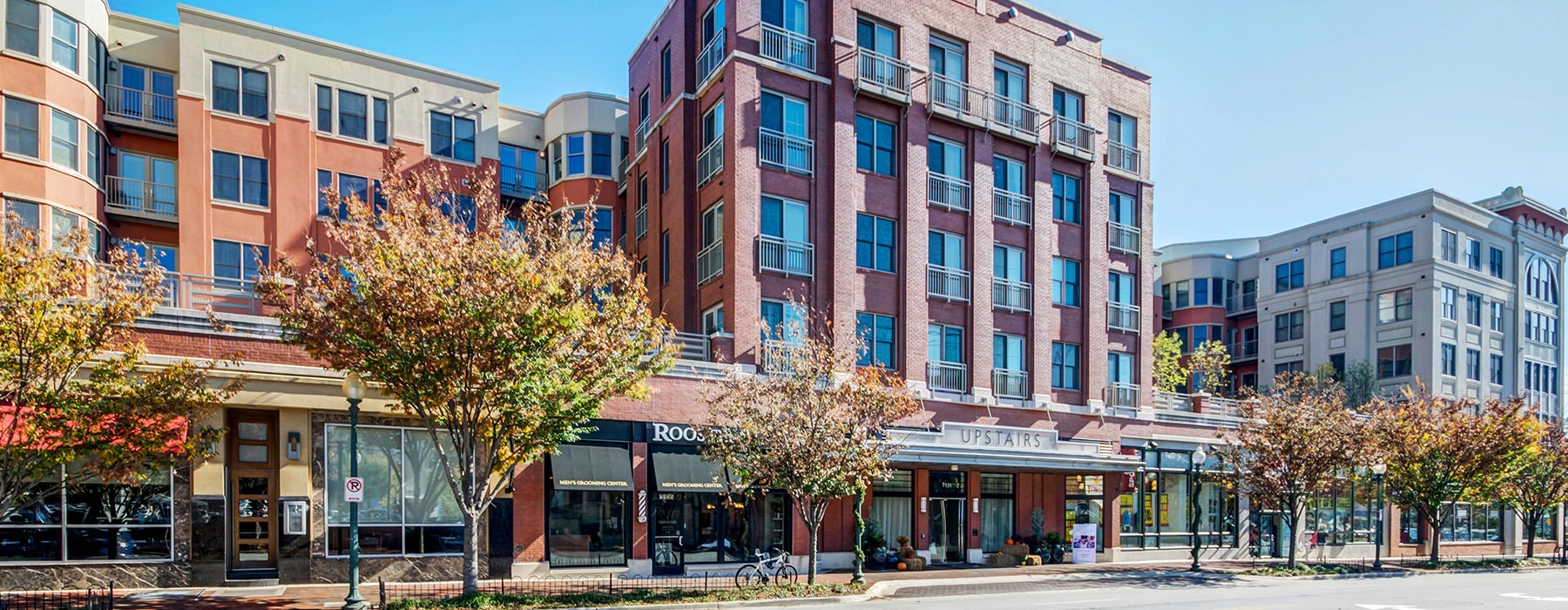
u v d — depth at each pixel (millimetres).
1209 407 36531
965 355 30000
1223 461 31750
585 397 17969
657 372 19344
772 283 26953
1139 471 33000
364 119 30422
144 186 28344
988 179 30922
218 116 28109
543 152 35094
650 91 32281
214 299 21438
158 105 28547
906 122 29438
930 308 29406
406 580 21156
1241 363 55719
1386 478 34969
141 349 16109
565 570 22828
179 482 19484
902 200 29250
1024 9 32656
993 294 30766
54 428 14703
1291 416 29719
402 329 15984
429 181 18000
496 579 21875
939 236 30016
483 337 16109
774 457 20172
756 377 21641
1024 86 32469
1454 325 46688
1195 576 27188
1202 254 56188
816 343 22953
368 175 30156
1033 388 31047
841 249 27828
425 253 16234
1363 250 49125
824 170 28188
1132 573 27250
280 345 20094
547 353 17016
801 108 28266
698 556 24750
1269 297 53938
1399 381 46625
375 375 16641
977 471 29359
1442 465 34312
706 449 21891
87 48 26375
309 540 20281
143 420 15609
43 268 14617
